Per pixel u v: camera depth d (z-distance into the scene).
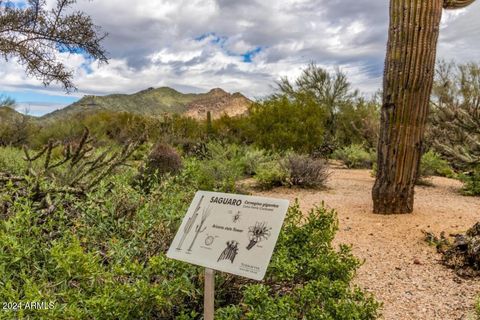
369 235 5.07
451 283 3.69
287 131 12.91
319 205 6.80
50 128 16.02
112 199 3.36
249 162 10.48
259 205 2.14
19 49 7.98
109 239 2.88
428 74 5.61
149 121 17.94
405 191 5.90
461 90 16.25
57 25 8.26
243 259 2.02
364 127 17.17
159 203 3.36
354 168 13.59
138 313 2.08
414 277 3.84
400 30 5.50
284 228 2.83
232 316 2.20
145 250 2.76
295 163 8.97
